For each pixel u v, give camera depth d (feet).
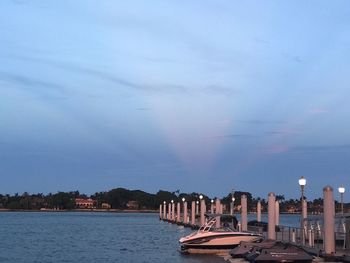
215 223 183.93
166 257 169.99
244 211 198.59
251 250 133.18
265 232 194.80
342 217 125.70
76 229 396.78
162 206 630.74
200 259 157.58
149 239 269.64
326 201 120.37
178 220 427.74
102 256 180.55
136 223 530.68
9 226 455.63
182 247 178.29
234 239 169.17
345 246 126.21
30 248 217.15
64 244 239.30
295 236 148.77
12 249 213.05
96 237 291.79
